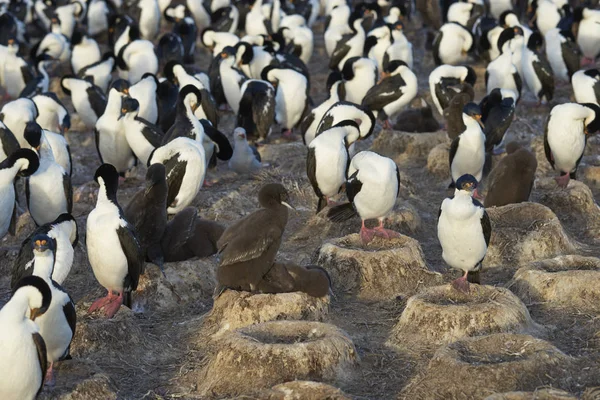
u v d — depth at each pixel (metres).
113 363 11.41
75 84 22.59
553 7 30.80
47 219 14.97
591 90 21.00
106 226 11.91
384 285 13.12
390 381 10.75
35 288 9.48
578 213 15.82
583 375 10.32
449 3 34.44
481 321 11.33
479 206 11.97
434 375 10.24
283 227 11.98
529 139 21.16
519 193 15.09
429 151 20.02
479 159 16.56
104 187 12.11
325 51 34.19
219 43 28.33
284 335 11.11
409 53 26.47
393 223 15.25
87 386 10.33
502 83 23.11
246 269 11.95
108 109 18.06
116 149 18.17
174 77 21.55
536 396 9.40
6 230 14.54
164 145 15.63
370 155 13.84
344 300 13.01
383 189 13.55
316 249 14.25
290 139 22.28
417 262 13.32
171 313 12.90
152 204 12.97
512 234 14.19
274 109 21.00
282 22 32.75
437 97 21.86
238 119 21.22
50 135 17.06
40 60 28.27
